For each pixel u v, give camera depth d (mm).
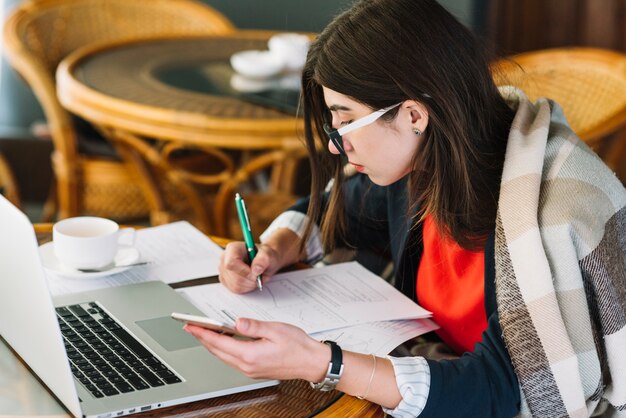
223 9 4457
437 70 1433
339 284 1689
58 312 1518
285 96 2816
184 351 1415
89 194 3215
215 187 3166
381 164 1509
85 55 3182
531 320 1401
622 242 1484
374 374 1337
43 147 3482
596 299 1442
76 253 1646
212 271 1731
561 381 1390
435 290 1659
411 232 1698
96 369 1352
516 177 1468
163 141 2943
